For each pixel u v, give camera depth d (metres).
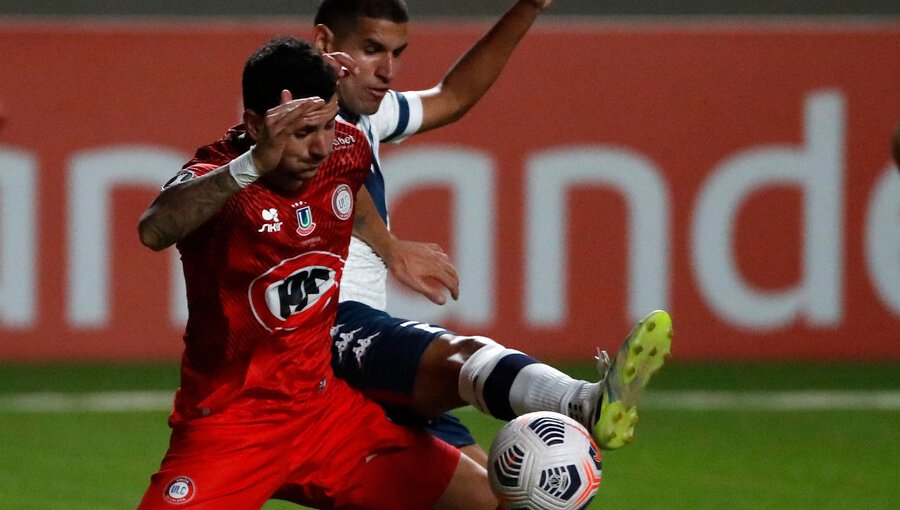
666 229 38.28
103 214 37.62
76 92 37.38
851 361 38.38
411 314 37.41
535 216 38.09
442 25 41.47
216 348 14.24
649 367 13.52
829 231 38.31
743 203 38.34
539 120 38.06
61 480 25.94
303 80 13.23
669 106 38.31
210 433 14.34
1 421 31.23
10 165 37.25
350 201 14.28
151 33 37.66
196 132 37.84
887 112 38.22
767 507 24.11
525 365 14.49
